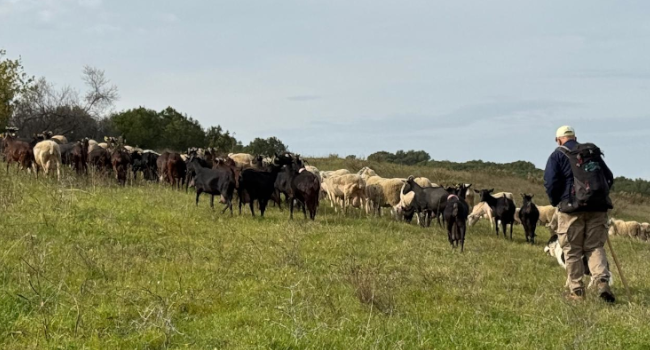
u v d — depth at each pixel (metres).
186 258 10.30
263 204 16.55
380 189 21.83
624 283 9.64
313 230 14.56
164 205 15.95
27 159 20.28
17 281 7.96
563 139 9.83
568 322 7.81
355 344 6.40
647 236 28.50
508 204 20.64
